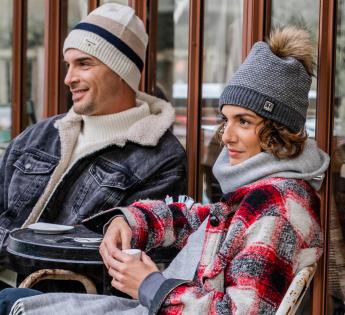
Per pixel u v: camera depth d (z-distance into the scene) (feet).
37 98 15.84
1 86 16.97
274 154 8.57
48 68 14.74
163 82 15.81
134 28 12.30
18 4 15.23
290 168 8.52
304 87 8.82
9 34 16.90
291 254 8.05
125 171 11.85
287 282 8.02
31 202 12.30
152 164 11.93
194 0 13.00
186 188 12.26
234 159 8.84
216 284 8.29
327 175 11.43
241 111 8.69
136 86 12.48
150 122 12.17
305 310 11.71
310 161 8.65
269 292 7.87
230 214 8.66
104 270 9.89
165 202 10.44
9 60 16.90
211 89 13.65
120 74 12.17
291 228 8.07
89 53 12.01
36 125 12.96
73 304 8.66
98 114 12.26
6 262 10.85
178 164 12.07
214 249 8.64
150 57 14.11
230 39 13.71
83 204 11.85
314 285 11.48
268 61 8.71
